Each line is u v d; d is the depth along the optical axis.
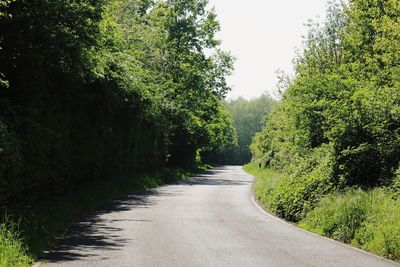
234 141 124.00
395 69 15.38
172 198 22.22
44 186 15.69
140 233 11.62
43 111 16.17
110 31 21.56
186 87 46.44
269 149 49.91
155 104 32.50
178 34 45.34
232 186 32.50
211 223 13.87
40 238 9.88
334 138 15.37
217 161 121.19
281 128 31.61
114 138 26.36
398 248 9.05
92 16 16.05
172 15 45.38
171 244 10.15
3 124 11.91
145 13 46.31
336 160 15.05
